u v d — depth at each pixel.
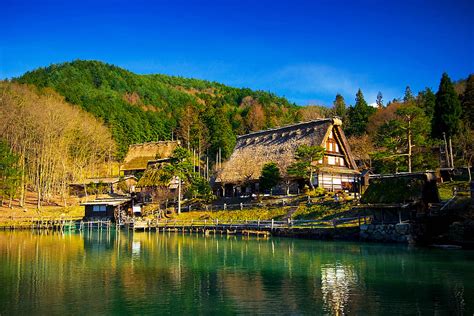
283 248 36.97
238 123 130.38
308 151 55.34
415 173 40.12
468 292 20.23
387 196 39.88
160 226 58.47
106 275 25.73
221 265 28.84
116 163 114.12
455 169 61.62
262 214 53.06
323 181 59.94
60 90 130.00
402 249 34.56
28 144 84.62
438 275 24.20
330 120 63.78
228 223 51.56
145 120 133.00
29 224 65.00
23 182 76.44
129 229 62.03
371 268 26.62
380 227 39.31
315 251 34.56
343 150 66.06
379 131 72.31
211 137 102.75
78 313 17.86
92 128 99.31
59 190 86.62
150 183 73.25
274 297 19.97
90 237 52.00
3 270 27.62
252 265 28.66
